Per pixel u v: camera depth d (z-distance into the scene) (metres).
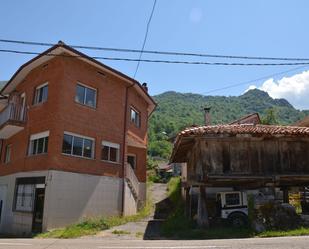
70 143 19.33
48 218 17.33
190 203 20.30
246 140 15.78
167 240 12.85
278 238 11.78
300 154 15.85
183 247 9.94
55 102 19.00
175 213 21.81
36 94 21.30
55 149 18.28
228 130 15.24
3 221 21.34
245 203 16.19
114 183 21.94
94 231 16.34
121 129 23.34
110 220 18.80
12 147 22.94
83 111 20.42
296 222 14.51
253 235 13.30
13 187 20.98
